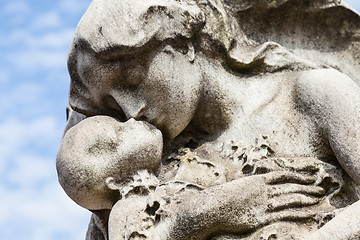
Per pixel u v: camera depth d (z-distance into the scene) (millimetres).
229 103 3680
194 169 3543
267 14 3871
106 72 3520
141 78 3527
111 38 3461
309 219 3297
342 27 3904
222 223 3236
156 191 3408
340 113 3424
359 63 3912
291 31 3910
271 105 3652
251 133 3619
